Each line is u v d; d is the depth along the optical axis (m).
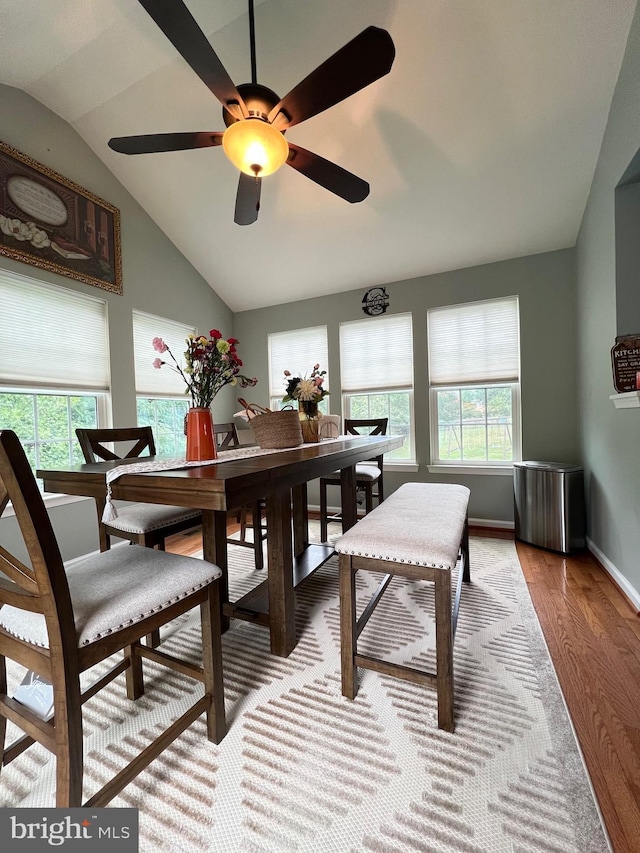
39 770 1.07
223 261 3.70
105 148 2.79
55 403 2.61
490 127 2.28
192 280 3.78
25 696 0.92
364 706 1.26
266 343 4.25
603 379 2.31
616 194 2.05
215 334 1.53
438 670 1.15
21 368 2.36
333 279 3.71
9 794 0.99
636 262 2.03
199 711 1.06
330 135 2.45
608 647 1.56
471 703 1.26
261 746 1.10
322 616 1.89
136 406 3.12
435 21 1.87
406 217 2.96
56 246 2.52
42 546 0.75
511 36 1.88
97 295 2.82
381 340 3.72
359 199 2.00
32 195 2.38
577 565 2.45
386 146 2.48
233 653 1.59
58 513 2.52
